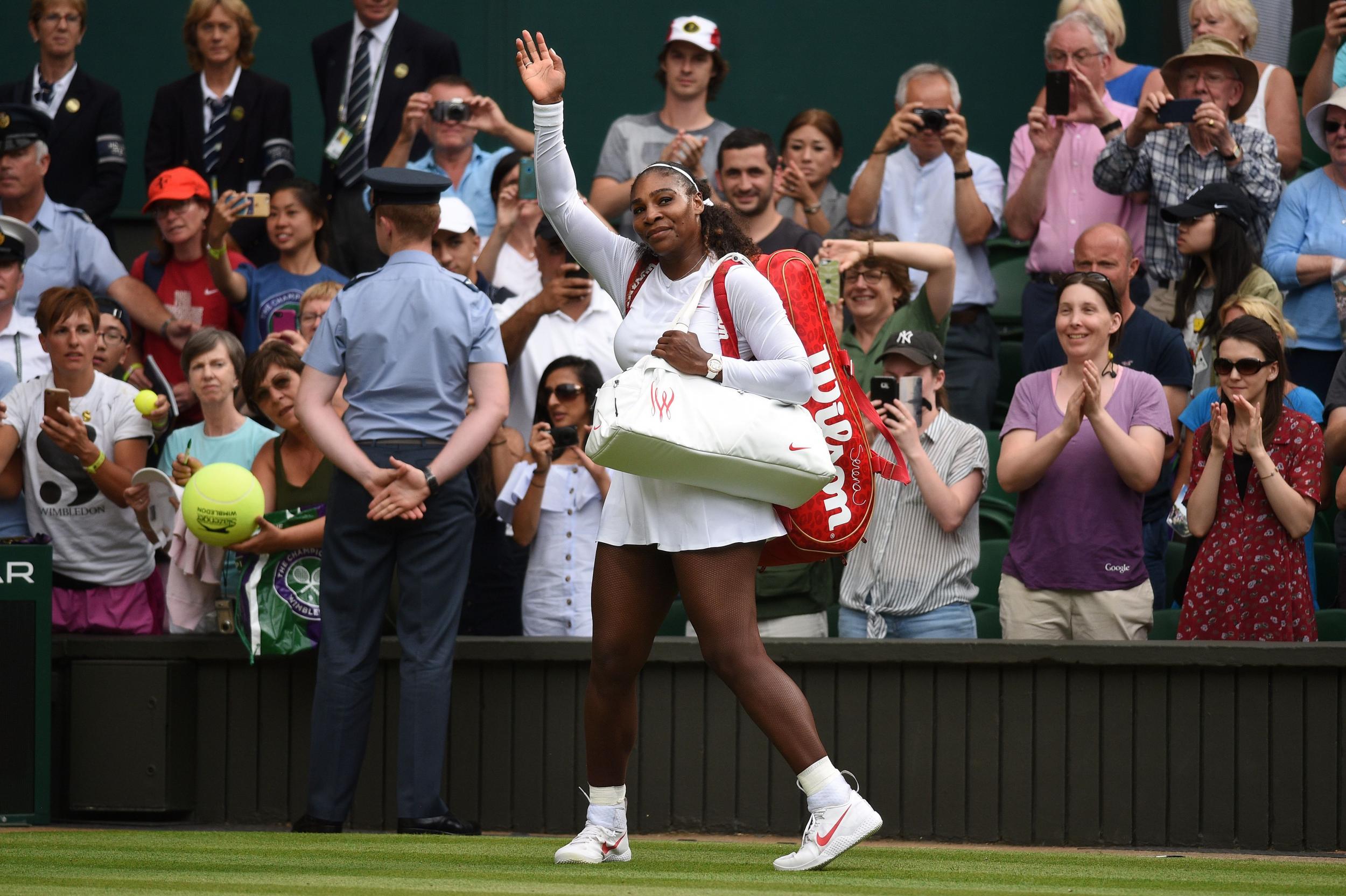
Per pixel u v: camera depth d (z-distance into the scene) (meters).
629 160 26.62
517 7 33.44
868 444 12.94
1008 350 27.62
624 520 12.43
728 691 17.48
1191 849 16.61
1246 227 21.67
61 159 27.50
